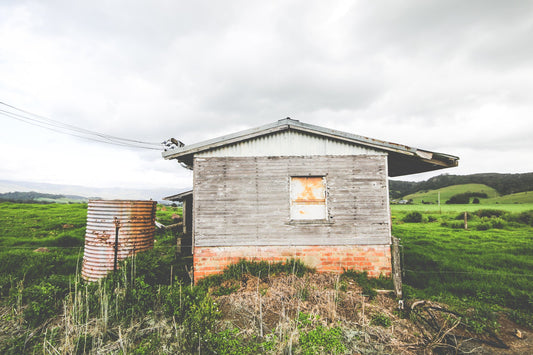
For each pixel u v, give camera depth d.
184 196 11.98
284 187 6.89
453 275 7.32
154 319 4.81
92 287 5.61
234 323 4.63
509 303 5.50
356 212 6.79
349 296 5.36
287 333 4.18
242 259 6.70
